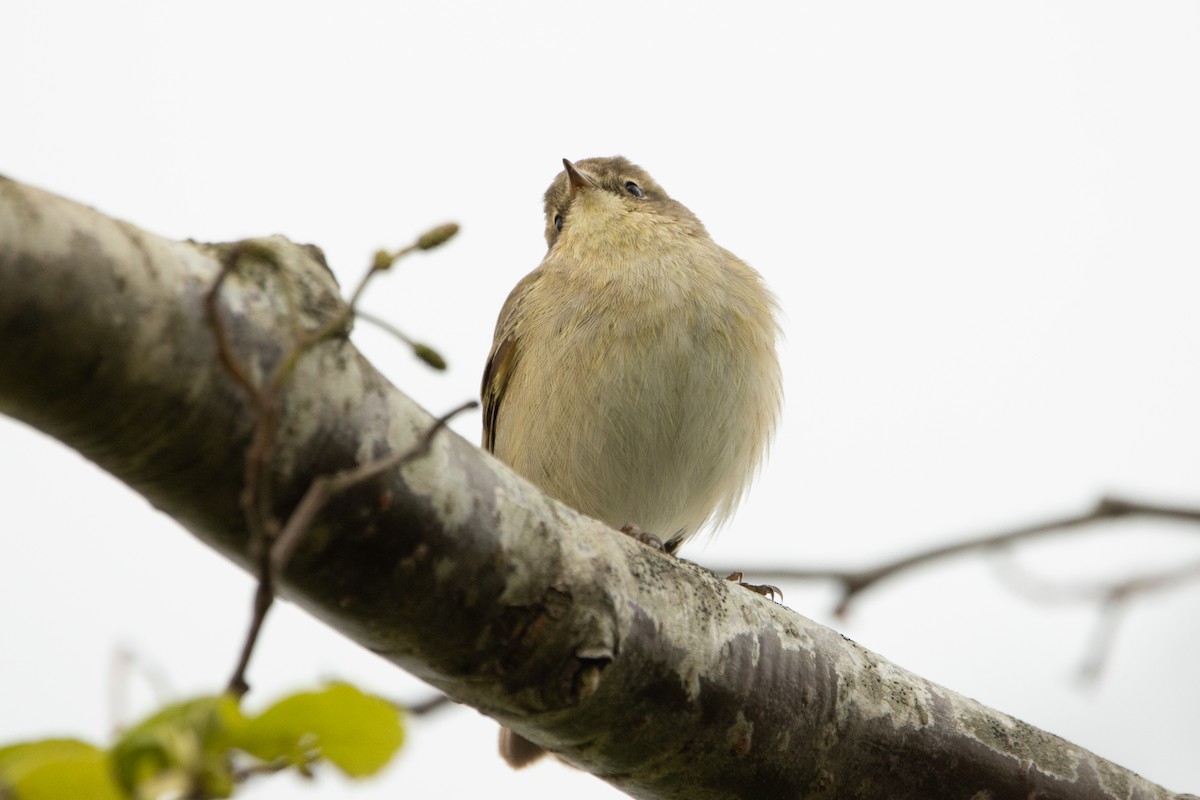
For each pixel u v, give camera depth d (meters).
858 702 8.04
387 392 6.36
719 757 7.66
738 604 7.82
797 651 7.91
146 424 5.69
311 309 6.09
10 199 5.24
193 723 4.28
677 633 7.38
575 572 6.90
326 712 4.37
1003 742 8.48
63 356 5.38
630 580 7.25
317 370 6.05
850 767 8.02
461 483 6.51
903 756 8.15
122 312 5.46
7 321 5.21
